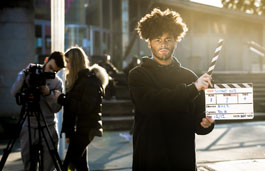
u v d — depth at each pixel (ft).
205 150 19.62
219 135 24.63
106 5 70.38
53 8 16.98
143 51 66.74
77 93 10.80
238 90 6.39
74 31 63.16
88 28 64.44
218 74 44.21
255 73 45.55
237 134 25.02
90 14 67.31
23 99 10.00
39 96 10.08
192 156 6.69
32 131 10.68
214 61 6.03
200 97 6.89
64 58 11.27
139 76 6.74
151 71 6.82
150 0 64.03
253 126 29.30
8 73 27.53
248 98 6.40
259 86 42.88
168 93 6.12
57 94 10.75
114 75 39.17
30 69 10.09
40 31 58.85
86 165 11.62
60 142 16.63
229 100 6.40
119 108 31.32
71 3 65.36
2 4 27.43
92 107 10.75
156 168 6.48
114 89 33.63
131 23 69.26
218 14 63.36
